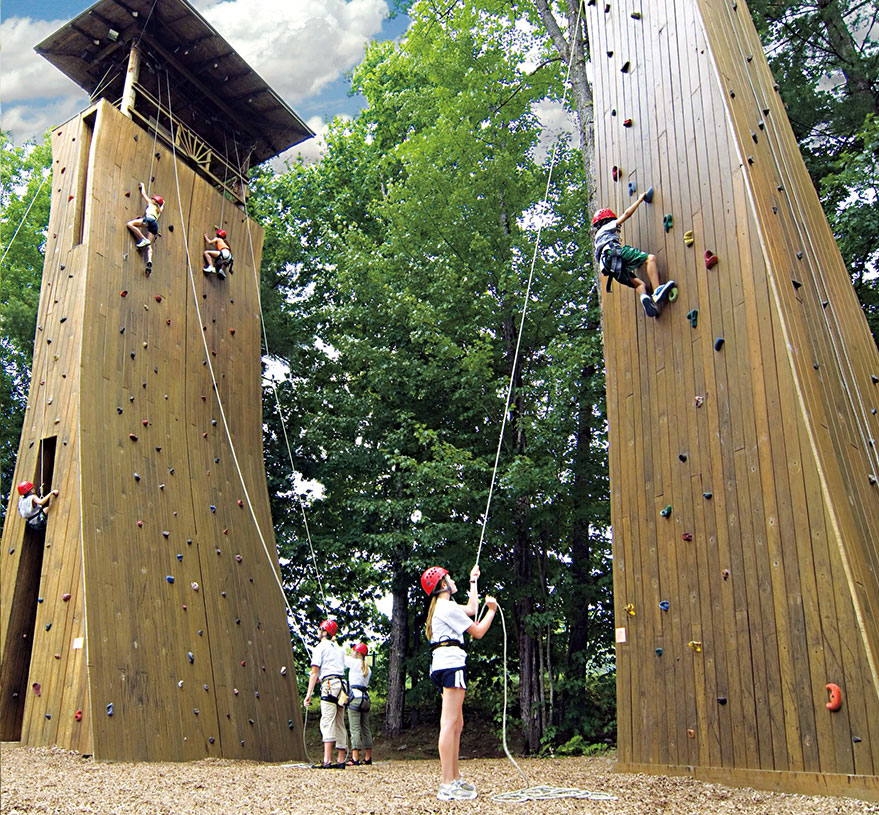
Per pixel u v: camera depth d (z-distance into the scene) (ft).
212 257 37.45
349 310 47.29
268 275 56.90
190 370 34.42
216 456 34.60
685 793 15.34
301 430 51.93
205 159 41.45
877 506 17.39
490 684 43.98
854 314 21.31
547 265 42.65
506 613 42.70
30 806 13.82
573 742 36.83
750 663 16.56
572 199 43.70
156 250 33.76
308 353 55.57
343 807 13.08
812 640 15.12
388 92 57.41
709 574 18.10
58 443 28.63
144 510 29.09
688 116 20.65
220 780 18.76
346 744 24.75
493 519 40.60
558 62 44.29
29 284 52.21
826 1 34.35
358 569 49.90
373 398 48.11
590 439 44.19
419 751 41.63
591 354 39.52
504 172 44.78
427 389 43.75
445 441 43.62
